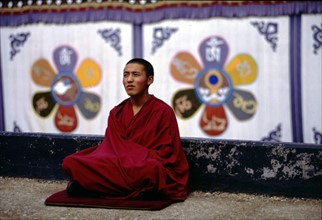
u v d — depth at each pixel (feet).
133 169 9.53
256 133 20.21
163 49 20.65
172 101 20.81
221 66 20.25
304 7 19.34
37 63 22.07
